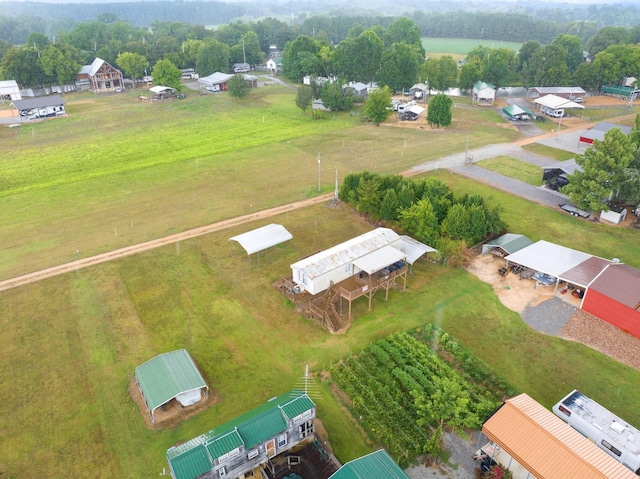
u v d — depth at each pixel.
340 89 106.06
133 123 99.75
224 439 25.50
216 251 49.12
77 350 35.94
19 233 53.47
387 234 44.75
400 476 23.38
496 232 49.69
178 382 30.78
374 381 32.56
